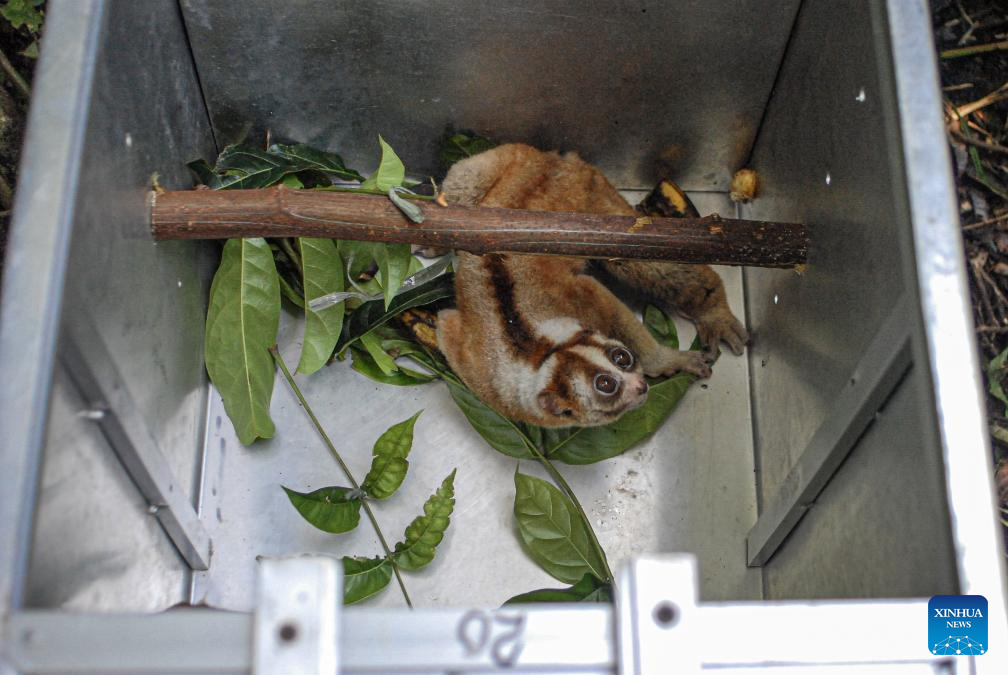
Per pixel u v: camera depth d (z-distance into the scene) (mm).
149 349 785
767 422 921
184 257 863
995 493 614
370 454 925
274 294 884
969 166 1078
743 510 926
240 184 911
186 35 879
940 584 626
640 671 567
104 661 558
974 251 1054
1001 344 1030
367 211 819
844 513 757
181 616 564
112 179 720
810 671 580
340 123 956
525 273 926
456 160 979
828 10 817
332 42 897
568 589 833
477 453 929
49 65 669
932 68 677
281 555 888
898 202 676
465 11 883
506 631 571
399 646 568
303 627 562
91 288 673
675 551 911
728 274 1000
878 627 580
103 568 697
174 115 859
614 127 967
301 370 885
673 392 937
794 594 837
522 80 932
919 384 646
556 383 895
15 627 559
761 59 908
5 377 599
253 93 925
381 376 936
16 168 1026
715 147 979
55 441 619
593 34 899
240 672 562
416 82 930
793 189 889
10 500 579
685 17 884
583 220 847
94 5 686
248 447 917
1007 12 1127
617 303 952
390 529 904
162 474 768
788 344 891
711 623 576
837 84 799
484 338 913
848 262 777
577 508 890
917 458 655
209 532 891
